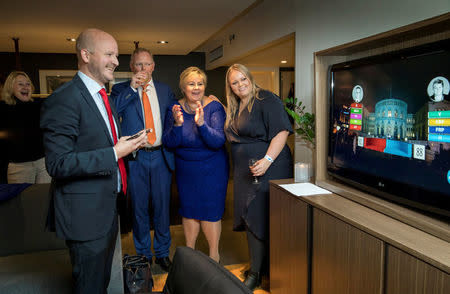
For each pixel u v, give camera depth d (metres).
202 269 1.01
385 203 1.55
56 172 1.38
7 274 1.86
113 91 2.76
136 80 2.53
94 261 1.52
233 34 6.52
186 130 2.52
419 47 1.29
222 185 2.64
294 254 1.95
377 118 1.54
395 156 1.45
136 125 2.61
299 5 3.59
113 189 1.54
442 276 1.04
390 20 2.24
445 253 1.11
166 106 2.72
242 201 2.44
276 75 9.37
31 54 7.82
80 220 1.46
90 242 1.50
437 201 1.25
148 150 2.64
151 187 2.70
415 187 1.34
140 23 5.07
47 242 2.20
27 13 4.37
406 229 1.33
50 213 1.54
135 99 2.60
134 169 2.65
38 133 3.15
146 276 2.26
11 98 3.01
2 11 4.27
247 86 2.29
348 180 1.80
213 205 2.62
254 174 2.25
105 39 1.49
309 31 3.36
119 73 8.21
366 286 1.37
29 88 3.09
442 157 1.21
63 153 1.39
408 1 2.08
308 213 1.78
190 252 1.13
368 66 1.59
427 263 1.09
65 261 2.02
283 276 2.11
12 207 2.16
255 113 2.31
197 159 2.55
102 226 1.52
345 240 1.50
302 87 3.52
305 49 3.45
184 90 2.50
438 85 1.21
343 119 1.82
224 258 2.97
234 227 2.56
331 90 1.93
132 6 4.20
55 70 7.96
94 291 1.54
